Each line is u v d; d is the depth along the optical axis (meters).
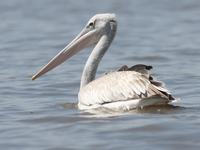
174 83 15.99
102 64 20.75
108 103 11.34
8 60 22.61
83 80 13.09
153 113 10.91
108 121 10.28
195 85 15.45
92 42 13.34
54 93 14.88
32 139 9.29
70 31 33.69
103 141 8.87
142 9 45.59
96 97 11.57
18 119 11.17
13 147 8.81
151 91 10.64
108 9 45.84
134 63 20.86
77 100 13.70
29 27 36.34
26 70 19.70
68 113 11.52
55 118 11.00
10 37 31.44
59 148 8.58
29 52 25.22
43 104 13.11
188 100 13.12
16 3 50.75
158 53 23.20
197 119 10.22
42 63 21.56
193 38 28.27
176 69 18.83
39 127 10.26
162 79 16.73
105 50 13.16
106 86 11.45
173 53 23.17
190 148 8.38
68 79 17.25
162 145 8.56
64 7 47.84
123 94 11.05
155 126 9.67
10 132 9.91
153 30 33.22
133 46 26.34
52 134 9.57
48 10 46.06
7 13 44.69
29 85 16.27
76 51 13.31
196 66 19.34
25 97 14.29
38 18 41.41
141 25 36.22
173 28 33.69
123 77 11.27
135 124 9.88
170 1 49.72
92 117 10.80
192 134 9.10
